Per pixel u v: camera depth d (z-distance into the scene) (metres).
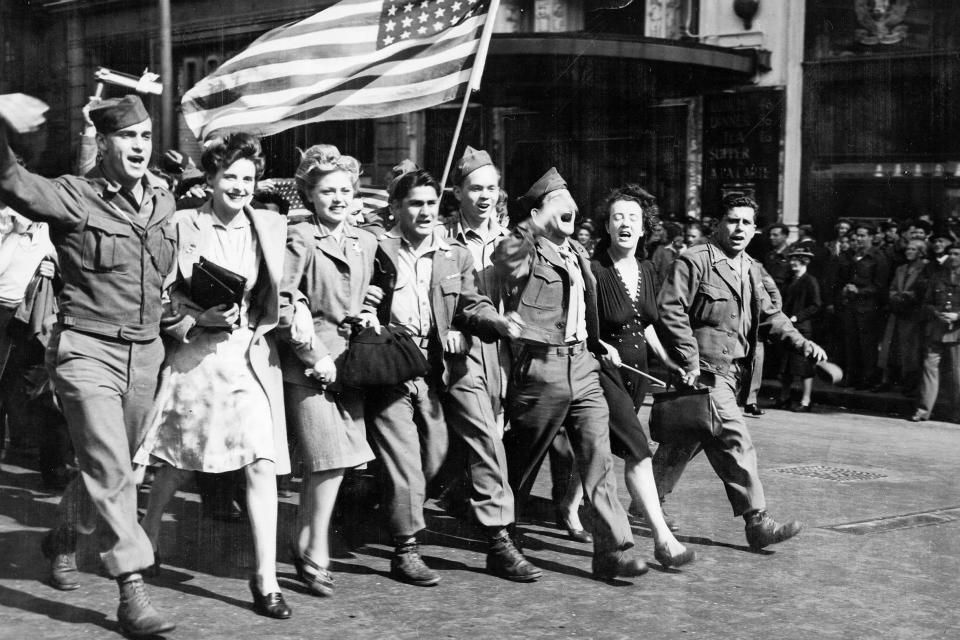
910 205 16.14
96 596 4.80
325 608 4.72
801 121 17.03
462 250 5.48
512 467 5.41
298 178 5.15
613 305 5.73
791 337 6.02
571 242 5.49
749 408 11.95
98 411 4.33
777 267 13.82
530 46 15.25
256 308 4.71
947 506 7.17
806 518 6.74
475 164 6.14
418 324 5.30
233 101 7.13
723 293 5.89
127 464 4.37
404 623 4.54
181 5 24.86
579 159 19.41
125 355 4.46
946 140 15.74
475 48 6.62
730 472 5.84
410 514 5.14
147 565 4.30
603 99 18.52
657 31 18.45
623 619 4.67
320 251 5.01
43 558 5.35
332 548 5.73
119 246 4.41
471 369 5.33
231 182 4.61
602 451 5.23
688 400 5.71
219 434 4.57
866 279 13.25
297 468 5.46
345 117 6.93
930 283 11.69
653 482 5.45
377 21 6.88
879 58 16.27
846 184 16.70
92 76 26.19
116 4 25.70
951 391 11.72
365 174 21.92
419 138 21.30
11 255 6.84
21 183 4.15
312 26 6.96
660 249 13.55
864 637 4.50
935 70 15.77
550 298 5.25
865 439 10.27
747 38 17.42
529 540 6.01
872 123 16.41
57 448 6.82
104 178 4.49
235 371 4.61
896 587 5.25
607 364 5.43
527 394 5.23
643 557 5.73
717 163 17.86
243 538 5.86
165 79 14.83
